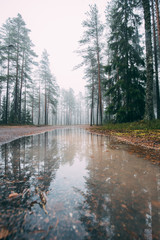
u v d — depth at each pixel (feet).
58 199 3.58
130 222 2.72
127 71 35.73
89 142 14.71
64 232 2.46
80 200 3.53
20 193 3.91
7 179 5.00
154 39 42.45
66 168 6.26
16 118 68.13
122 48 39.37
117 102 39.91
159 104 40.70
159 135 16.26
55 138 19.06
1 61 71.51
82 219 2.81
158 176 5.20
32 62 81.66
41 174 5.52
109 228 2.57
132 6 32.73
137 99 33.35
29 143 14.33
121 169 6.02
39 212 3.03
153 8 37.37
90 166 6.51
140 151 9.70
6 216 2.88
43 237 2.34
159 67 54.95
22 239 2.29
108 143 13.73
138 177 5.11
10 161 7.49
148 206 3.25
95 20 53.36
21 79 74.13
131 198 3.63
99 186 4.37
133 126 27.40
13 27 71.10
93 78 69.87
